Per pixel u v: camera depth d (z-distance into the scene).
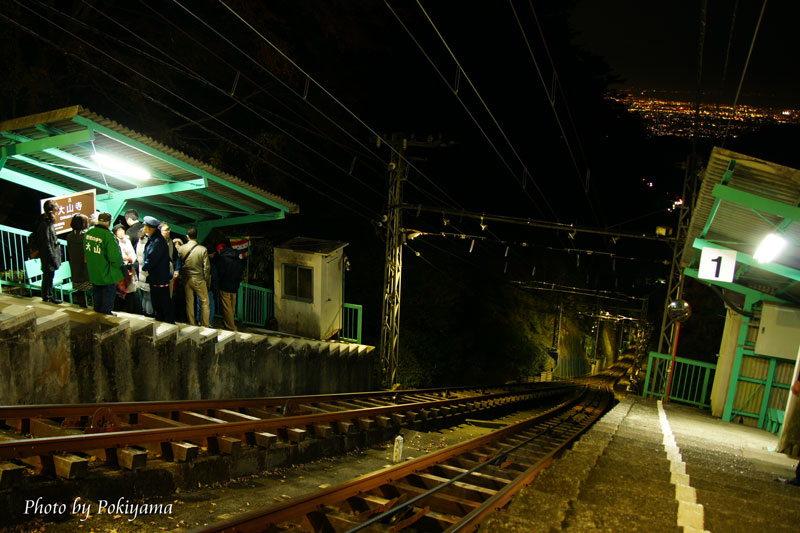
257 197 13.69
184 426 6.77
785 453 10.17
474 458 9.26
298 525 5.56
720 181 9.24
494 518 4.36
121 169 12.09
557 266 51.09
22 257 11.64
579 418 17.92
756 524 4.79
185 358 10.07
